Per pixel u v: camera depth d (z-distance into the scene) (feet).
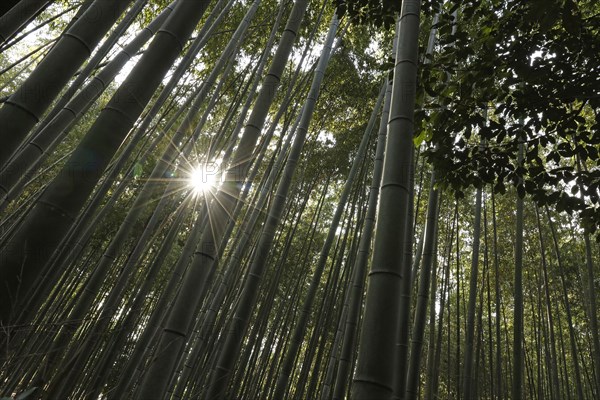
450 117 11.71
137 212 13.79
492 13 11.25
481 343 27.89
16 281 4.93
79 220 12.32
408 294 11.91
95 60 13.99
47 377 8.69
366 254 14.17
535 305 34.30
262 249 10.78
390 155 5.82
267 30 22.80
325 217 35.32
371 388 4.43
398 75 6.43
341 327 21.01
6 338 5.21
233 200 7.93
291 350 13.85
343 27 23.08
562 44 10.48
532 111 11.13
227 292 19.92
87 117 24.97
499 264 31.45
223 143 23.70
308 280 34.06
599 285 31.83
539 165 11.35
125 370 11.51
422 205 26.99
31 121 5.73
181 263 12.25
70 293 18.75
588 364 35.81
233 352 9.15
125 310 16.74
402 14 7.13
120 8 6.85
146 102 6.27
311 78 24.44
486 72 11.09
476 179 11.89
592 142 10.92
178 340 6.64
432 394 22.17
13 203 19.31
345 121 27.35
